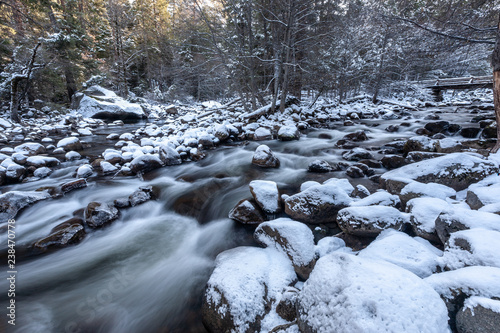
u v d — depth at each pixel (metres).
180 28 11.31
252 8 9.92
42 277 2.48
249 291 1.91
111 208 3.58
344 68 15.14
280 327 1.54
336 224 2.93
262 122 10.64
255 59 11.97
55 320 2.03
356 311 1.16
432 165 3.26
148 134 9.91
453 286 1.39
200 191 4.39
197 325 1.99
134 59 26.02
